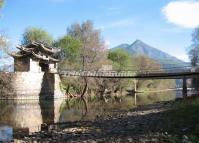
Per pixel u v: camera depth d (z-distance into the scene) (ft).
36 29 434.30
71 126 122.72
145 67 515.91
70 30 420.36
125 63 462.60
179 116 95.91
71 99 328.29
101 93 393.91
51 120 154.30
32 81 309.22
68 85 358.23
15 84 293.23
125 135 82.43
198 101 122.21
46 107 230.68
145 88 524.93
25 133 114.42
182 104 130.31
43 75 322.96
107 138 80.53
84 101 299.17
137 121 111.45
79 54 384.06
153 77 249.96
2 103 258.98
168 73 238.68
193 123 81.56
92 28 409.28
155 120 104.27
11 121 153.69
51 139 90.58
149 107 178.70
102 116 154.61
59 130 112.06
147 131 83.56
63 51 388.98
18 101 283.59
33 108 221.87
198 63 375.45
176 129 78.84
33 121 152.56
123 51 471.62
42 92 320.29
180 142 64.85
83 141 79.46
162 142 66.95
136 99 316.60
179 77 237.66
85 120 142.61
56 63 353.31
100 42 399.03
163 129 82.07
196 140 64.90
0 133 115.24
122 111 173.37
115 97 363.56
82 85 371.15
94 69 373.81
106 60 400.26
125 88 446.60
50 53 349.61
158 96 377.91
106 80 395.75
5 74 285.64
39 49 337.72
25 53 318.45
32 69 319.88
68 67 378.53
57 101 297.53
